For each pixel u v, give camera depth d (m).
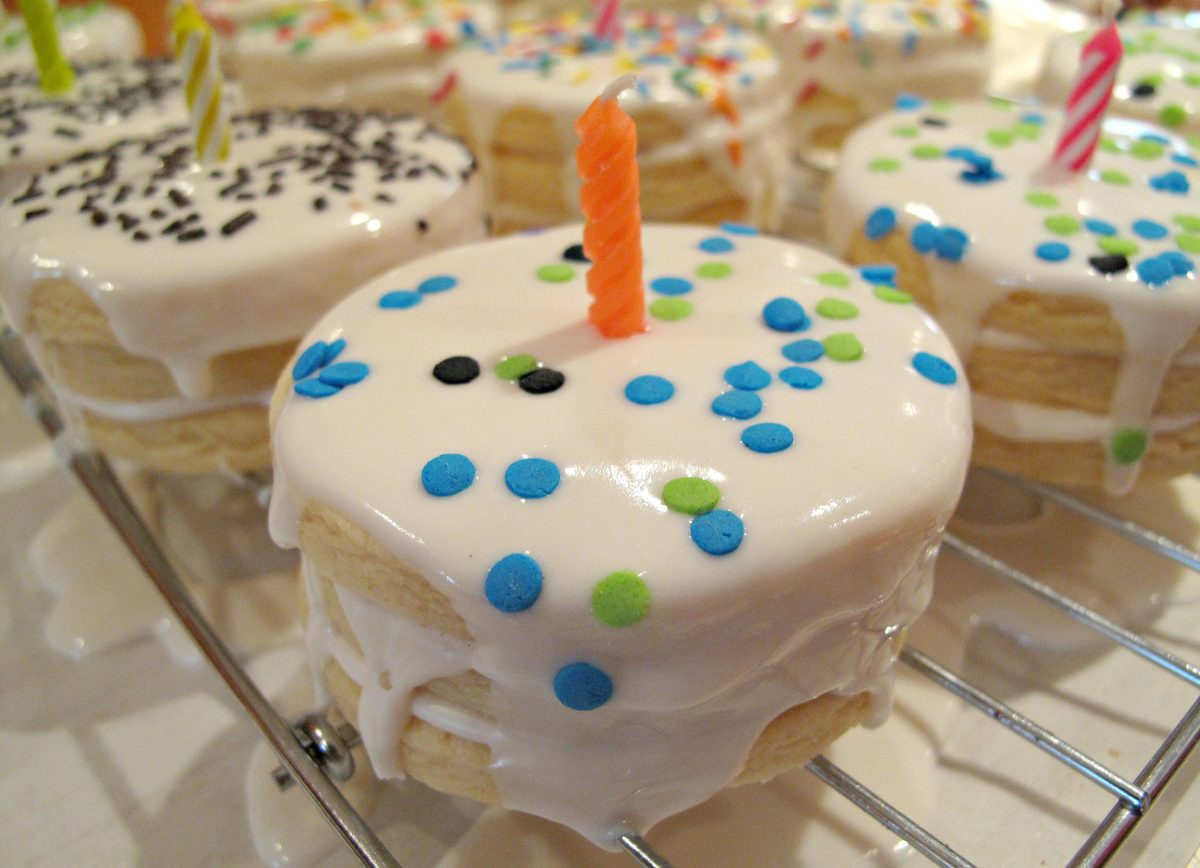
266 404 0.16
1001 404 0.15
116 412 0.16
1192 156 0.17
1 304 0.16
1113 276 0.14
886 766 0.13
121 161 0.17
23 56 0.26
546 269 0.14
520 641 0.10
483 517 0.10
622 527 0.10
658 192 0.20
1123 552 0.16
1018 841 0.13
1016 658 0.15
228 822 0.13
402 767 0.12
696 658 0.10
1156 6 0.32
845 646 0.11
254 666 0.15
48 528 0.18
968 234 0.15
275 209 0.16
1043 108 0.20
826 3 0.27
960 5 0.26
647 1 0.30
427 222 0.16
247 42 0.25
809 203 0.26
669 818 0.13
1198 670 0.13
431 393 0.12
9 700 0.15
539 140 0.20
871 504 0.11
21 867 0.13
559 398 0.12
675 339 0.13
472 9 0.27
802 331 0.13
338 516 0.11
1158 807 0.13
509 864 0.13
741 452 0.11
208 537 0.17
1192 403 0.15
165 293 0.15
